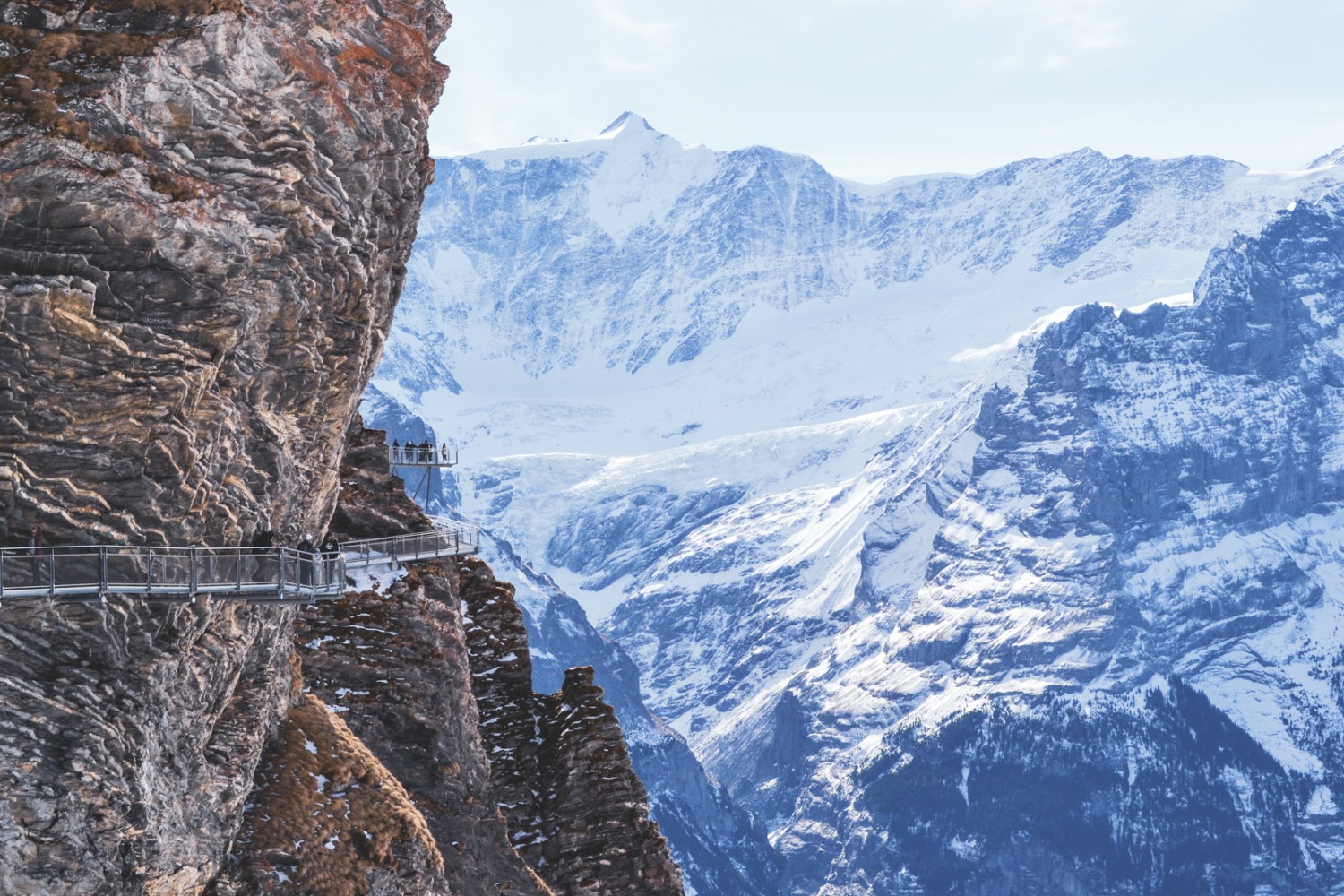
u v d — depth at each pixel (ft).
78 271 210.59
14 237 208.74
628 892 364.79
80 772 206.18
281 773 267.18
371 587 337.31
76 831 206.39
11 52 211.61
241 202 230.48
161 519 217.77
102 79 214.48
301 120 240.53
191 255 220.64
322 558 241.35
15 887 202.90
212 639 234.17
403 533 360.07
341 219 250.78
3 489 205.46
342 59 249.96
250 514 235.61
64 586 208.03
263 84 234.58
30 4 213.25
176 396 216.54
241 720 256.93
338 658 325.21
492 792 354.33
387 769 313.73
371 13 257.96
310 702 293.64
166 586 217.15
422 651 335.26
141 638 215.92
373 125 254.88
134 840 213.05
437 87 275.80
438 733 331.36
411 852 274.98
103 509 212.23
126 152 215.51
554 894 344.08
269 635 264.93
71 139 210.38
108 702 210.79
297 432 255.29
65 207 210.59
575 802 368.48
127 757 212.02
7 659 205.26
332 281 251.60
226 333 224.12
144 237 215.92
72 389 209.36
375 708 325.21
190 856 230.07
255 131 233.76
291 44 239.30
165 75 220.64
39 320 206.59
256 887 248.11
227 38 226.58
